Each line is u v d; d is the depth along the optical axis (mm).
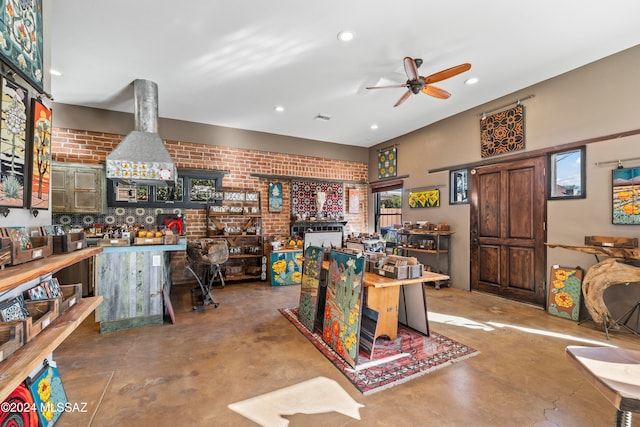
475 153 4785
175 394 2070
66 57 3215
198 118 5223
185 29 2758
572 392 2104
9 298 1382
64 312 1560
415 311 3191
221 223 5598
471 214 4891
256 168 5977
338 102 4508
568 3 2438
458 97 4391
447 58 3297
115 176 3531
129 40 2916
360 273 2541
